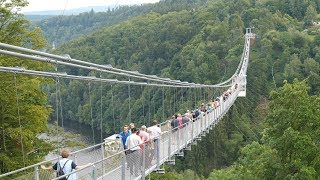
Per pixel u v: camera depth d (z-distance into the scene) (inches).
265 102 3144.7
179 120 751.1
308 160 895.1
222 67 3592.5
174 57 3786.9
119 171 456.4
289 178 868.0
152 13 5093.5
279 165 911.7
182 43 4180.6
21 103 666.8
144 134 540.7
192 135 805.9
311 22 5064.0
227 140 2608.3
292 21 4953.3
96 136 1568.7
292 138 889.5
